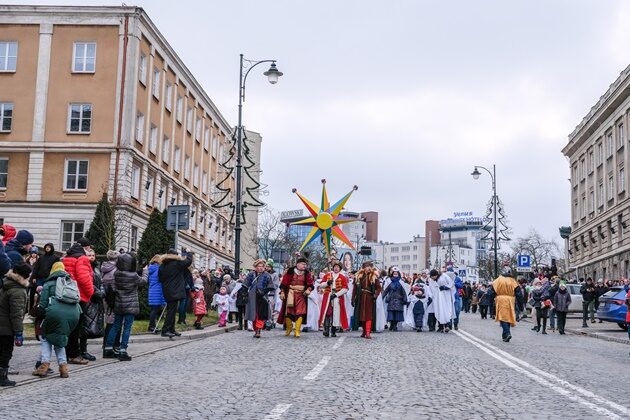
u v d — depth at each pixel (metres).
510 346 17.14
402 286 23.05
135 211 39.25
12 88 38.88
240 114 27.45
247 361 12.62
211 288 28.12
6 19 39.03
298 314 18.75
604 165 55.00
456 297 24.61
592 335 22.58
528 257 36.00
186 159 51.34
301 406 7.81
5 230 12.45
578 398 8.62
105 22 39.03
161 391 9.01
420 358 13.41
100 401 8.23
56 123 38.66
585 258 61.69
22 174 38.56
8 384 9.43
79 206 38.09
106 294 13.19
